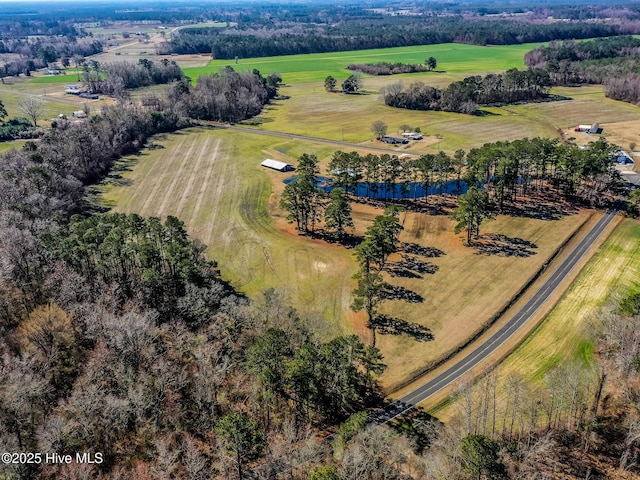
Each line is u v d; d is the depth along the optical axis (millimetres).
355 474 51219
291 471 56125
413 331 84688
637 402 66312
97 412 58906
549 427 64250
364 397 71188
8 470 50625
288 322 78250
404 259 106688
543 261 104125
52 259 85062
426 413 68125
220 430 53719
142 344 67062
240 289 97188
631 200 120125
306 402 64438
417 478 57188
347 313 89750
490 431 63750
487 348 80750
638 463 59344
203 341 72750
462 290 95250
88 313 72438
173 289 85938
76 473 52312
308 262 106625
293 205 118750
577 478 57906
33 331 71688
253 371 64188
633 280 96562
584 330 82750
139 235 97312
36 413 59469
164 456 55125
